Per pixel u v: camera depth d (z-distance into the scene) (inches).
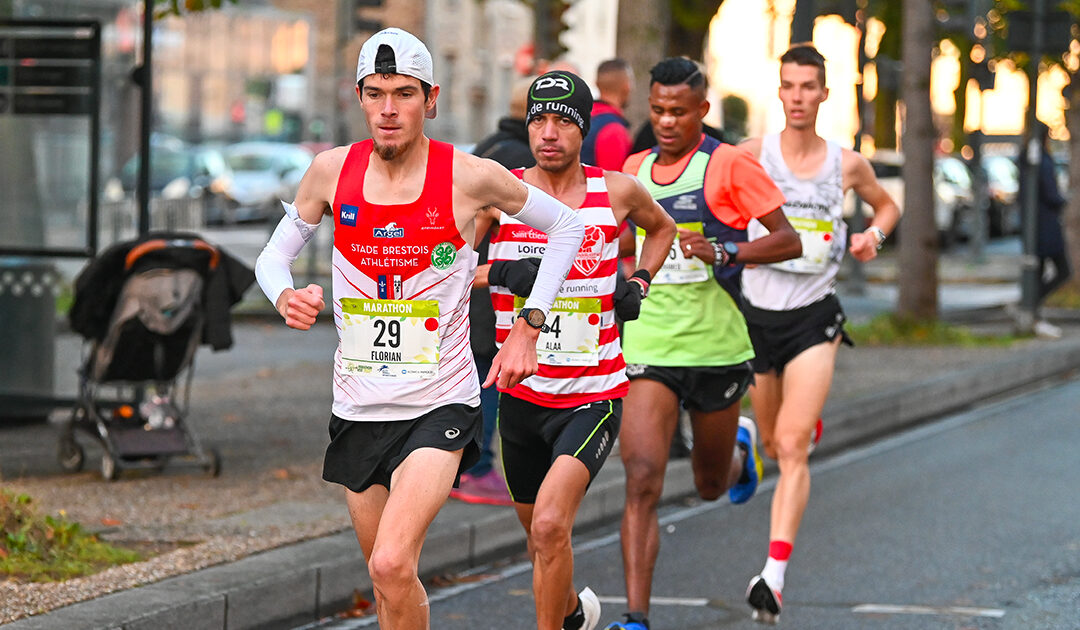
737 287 647.1
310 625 670.5
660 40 1221.1
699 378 638.5
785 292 712.4
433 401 486.0
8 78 1067.9
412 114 470.3
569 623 575.5
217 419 1164.5
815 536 856.9
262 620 652.1
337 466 500.4
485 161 482.6
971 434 1253.1
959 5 1768.0
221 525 771.4
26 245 1144.2
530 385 550.9
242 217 3602.4
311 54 4532.5
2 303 1143.0
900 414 1304.1
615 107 895.1
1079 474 1053.8
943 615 682.8
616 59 897.5
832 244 719.7
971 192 3686.0
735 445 690.2
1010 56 2172.7
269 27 4453.7
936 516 910.4
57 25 1062.4
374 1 2092.8
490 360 845.2
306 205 489.7
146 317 892.6
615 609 704.4
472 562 795.4
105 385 945.5
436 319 482.9
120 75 2532.0
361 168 480.1
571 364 546.3
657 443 619.8
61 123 1134.4
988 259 3383.4
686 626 666.8
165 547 724.7
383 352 484.7
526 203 490.9
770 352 717.3
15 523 684.1
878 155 3499.0
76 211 1135.6
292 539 740.7
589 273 547.2
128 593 625.9
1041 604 701.9
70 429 934.4
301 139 4517.7
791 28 1163.9
